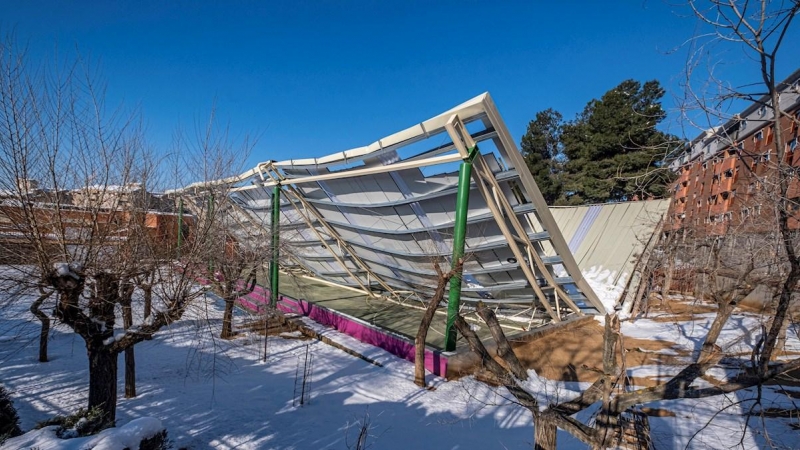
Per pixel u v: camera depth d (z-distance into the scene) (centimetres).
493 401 952
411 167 1134
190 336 1405
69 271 602
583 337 1454
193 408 883
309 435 790
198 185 982
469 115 955
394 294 2041
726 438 775
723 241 962
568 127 3766
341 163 1309
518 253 1269
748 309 1778
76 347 1259
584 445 732
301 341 1447
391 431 818
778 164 340
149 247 735
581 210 2622
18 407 840
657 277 2088
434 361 1155
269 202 1942
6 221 594
